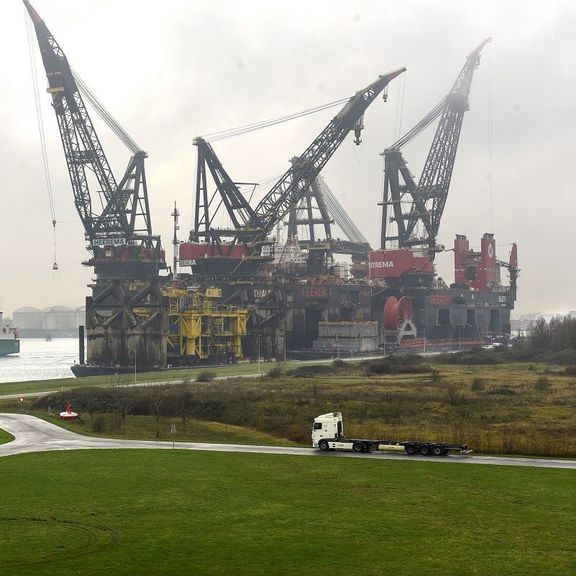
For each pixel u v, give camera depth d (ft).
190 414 640.99
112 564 223.30
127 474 352.49
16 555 232.12
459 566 221.46
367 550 236.22
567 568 219.82
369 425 547.90
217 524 265.75
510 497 304.09
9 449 430.61
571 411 609.01
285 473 354.74
